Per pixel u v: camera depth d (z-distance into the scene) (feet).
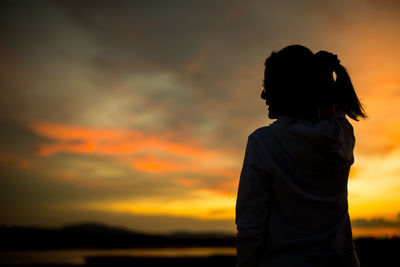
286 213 3.69
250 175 3.76
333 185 3.77
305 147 3.59
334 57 4.01
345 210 3.91
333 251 3.61
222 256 38.75
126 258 39.29
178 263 33.68
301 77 3.75
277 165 3.68
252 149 3.82
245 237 3.72
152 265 33.42
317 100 3.75
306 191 3.66
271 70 3.92
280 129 3.71
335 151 3.60
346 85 3.99
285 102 3.78
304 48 3.94
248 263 3.74
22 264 36.86
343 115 3.93
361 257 19.98
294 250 3.59
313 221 3.66
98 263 36.24
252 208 3.73
